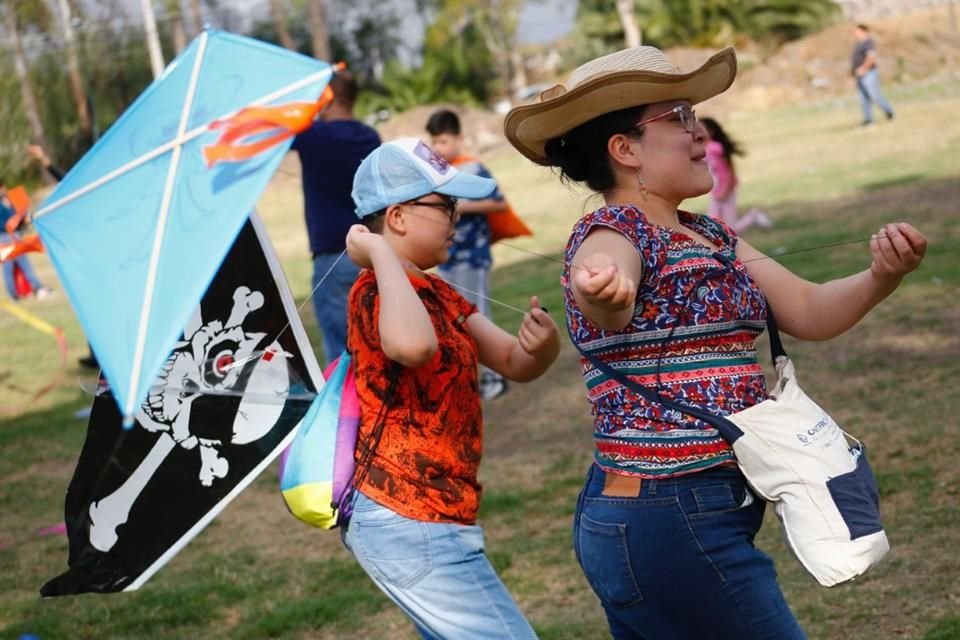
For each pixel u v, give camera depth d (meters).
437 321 3.00
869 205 13.60
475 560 2.94
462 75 40.47
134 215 2.57
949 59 30.36
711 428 2.68
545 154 3.04
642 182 2.85
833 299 2.91
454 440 2.96
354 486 2.92
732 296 2.73
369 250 2.92
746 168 18.92
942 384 6.71
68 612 5.19
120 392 2.29
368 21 42.59
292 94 2.67
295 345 3.40
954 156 16.48
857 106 26.27
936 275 9.47
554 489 6.09
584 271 2.44
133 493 3.38
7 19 28.23
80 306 2.46
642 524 2.70
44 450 8.36
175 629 4.93
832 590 4.42
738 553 2.67
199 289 2.36
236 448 3.39
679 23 37.38
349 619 4.82
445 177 3.03
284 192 26.61
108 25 29.36
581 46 41.81
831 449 2.70
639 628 2.81
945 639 3.89
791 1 35.31
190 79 2.80
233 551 5.85
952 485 5.18
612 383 2.74
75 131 27.56
